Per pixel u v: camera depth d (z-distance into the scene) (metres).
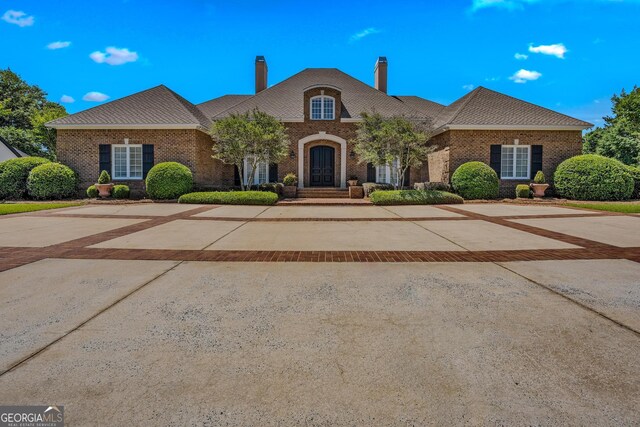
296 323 3.33
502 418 2.02
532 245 6.90
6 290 4.21
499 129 18.20
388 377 2.44
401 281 4.62
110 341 2.95
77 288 4.31
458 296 4.04
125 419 2.02
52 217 11.18
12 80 39.09
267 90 23.91
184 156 18.20
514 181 18.38
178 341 2.96
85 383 2.36
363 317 3.46
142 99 19.95
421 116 20.80
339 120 21.08
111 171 18.41
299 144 21.05
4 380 2.38
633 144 28.30
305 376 2.46
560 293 4.11
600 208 13.48
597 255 6.02
